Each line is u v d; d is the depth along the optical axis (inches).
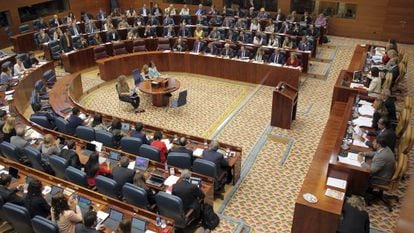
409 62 640.4
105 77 602.5
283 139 425.7
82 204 263.9
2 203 258.7
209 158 310.3
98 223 246.8
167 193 259.4
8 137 371.6
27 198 255.6
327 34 807.1
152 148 319.9
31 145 356.2
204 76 622.5
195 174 302.2
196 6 910.4
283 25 722.2
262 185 347.9
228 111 499.5
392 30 751.1
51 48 657.0
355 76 433.7
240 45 609.6
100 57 648.4
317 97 531.5
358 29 778.2
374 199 309.1
